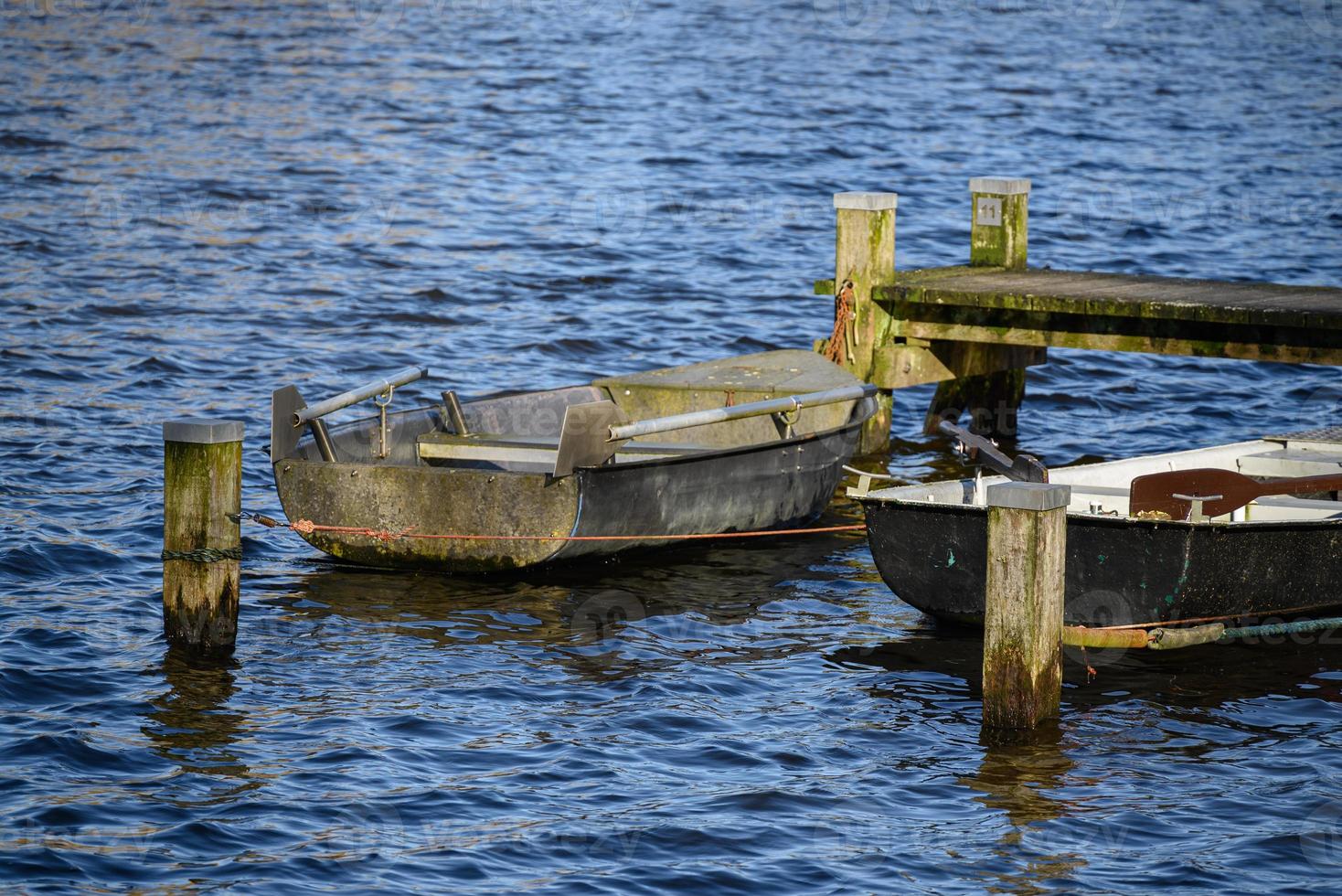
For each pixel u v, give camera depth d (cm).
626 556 2998
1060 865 1933
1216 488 2534
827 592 2875
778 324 5072
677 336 4916
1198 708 2388
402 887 1859
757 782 2138
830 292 3856
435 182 6931
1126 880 1902
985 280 3850
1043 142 8150
